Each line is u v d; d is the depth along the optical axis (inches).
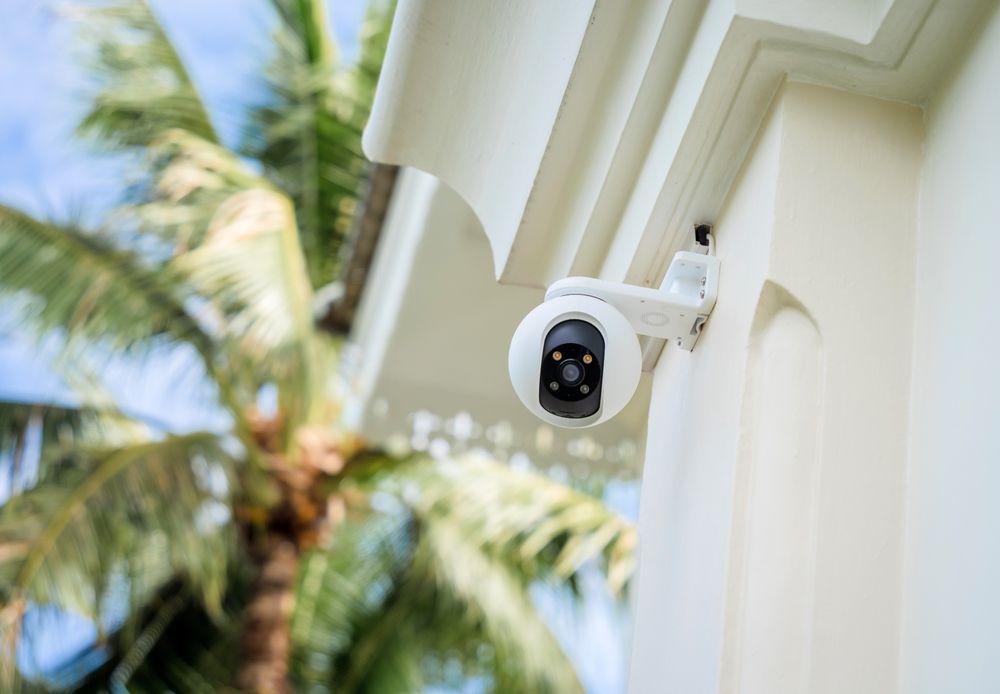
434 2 95.5
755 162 83.0
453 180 107.7
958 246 72.7
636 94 87.7
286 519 328.2
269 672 316.8
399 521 342.6
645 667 89.5
